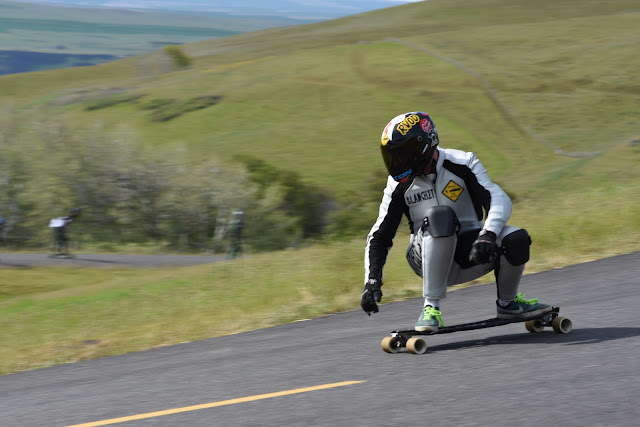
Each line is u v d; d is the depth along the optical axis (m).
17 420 8.43
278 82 189.75
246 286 21.50
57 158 121.25
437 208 9.13
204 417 7.28
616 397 6.22
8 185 116.50
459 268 9.48
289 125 160.50
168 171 120.25
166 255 85.69
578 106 156.88
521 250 9.09
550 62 188.50
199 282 23.86
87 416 8.10
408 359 9.17
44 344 17.53
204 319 18.11
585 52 192.88
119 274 64.62
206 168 122.19
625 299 12.18
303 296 18.81
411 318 13.61
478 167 9.10
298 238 108.31
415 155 8.99
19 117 131.88
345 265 22.19
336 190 124.38
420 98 169.38
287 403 7.47
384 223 9.56
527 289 15.06
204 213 116.19
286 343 12.59
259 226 113.12
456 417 6.17
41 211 113.31
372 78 186.12
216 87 192.88
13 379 12.70
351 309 16.17
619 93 162.25
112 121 175.88
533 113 155.12
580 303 12.51
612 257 17.92
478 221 9.35
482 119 154.12
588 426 5.54
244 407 7.52
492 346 9.27
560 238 22.08
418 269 9.81
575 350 8.35
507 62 192.00
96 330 19.03
